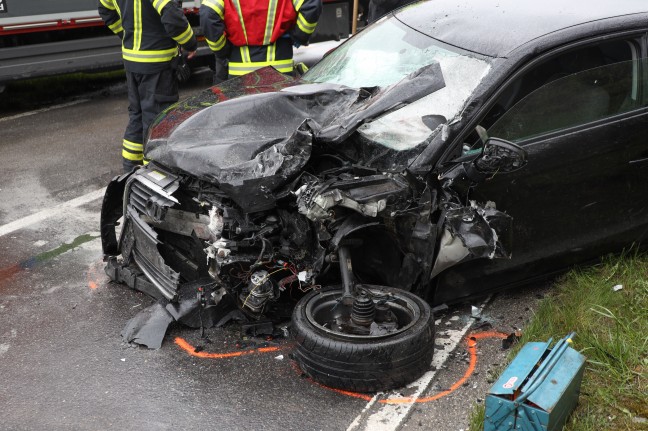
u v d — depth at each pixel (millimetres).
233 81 4648
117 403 3254
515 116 3619
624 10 4016
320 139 3469
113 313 4031
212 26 5742
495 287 3848
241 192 3387
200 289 3758
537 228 3758
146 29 5980
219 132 3803
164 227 3975
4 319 3986
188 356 3600
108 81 9953
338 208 3338
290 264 3543
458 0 4539
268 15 5734
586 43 3766
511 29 3889
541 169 3633
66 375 3469
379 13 7648
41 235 5074
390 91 3469
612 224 4008
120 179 4188
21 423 3131
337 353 3162
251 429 3059
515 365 2865
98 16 8273
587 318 3652
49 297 4223
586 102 3787
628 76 3898
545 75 3686
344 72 4379
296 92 3996
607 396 3078
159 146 3863
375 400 3227
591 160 3779
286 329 3795
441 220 3309
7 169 6457
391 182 3281
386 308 3457
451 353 3555
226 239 3498
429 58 4008
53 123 7984
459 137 3461
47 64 8133
